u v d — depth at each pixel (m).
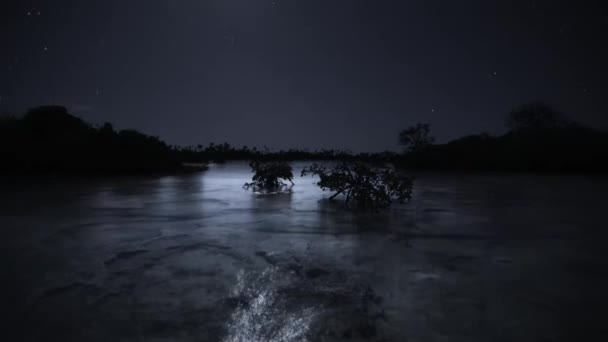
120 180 14.50
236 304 2.91
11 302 2.97
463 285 3.36
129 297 3.05
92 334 2.44
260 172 12.15
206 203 8.42
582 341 2.36
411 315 2.72
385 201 8.33
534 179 16.31
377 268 3.83
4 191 10.62
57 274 3.63
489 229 5.81
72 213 7.05
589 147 24.38
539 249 4.62
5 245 4.73
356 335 2.42
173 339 2.36
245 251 4.46
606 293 3.18
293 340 2.36
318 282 3.41
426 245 4.80
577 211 7.62
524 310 2.82
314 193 10.52
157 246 4.69
